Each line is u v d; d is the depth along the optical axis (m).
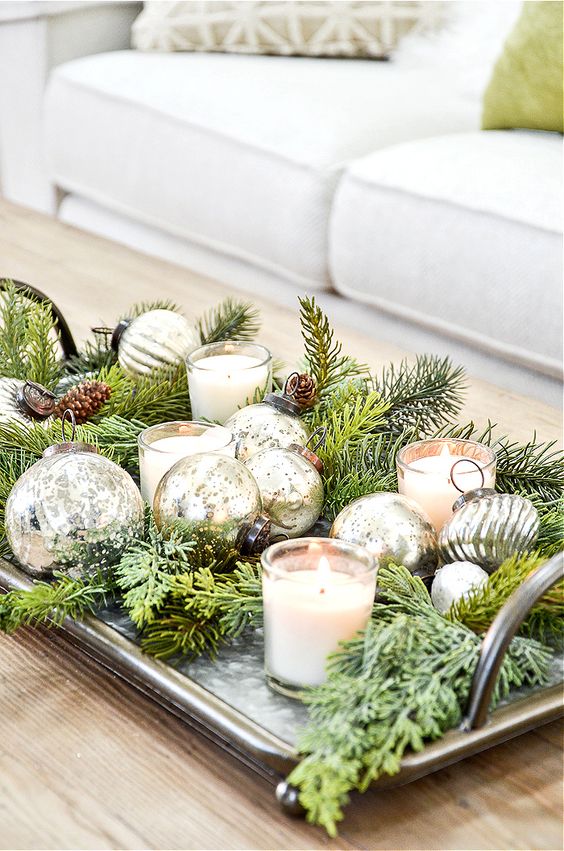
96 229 2.51
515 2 2.09
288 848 0.60
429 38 2.25
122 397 1.03
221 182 2.10
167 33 2.41
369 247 1.83
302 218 1.96
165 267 1.67
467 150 1.77
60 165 2.51
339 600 0.65
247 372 0.99
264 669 0.70
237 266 2.17
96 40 2.56
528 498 0.88
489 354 1.73
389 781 0.61
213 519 0.76
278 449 0.85
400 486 0.86
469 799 0.63
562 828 0.61
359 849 0.60
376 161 1.83
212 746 0.67
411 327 1.84
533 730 0.69
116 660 0.71
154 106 2.23
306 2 2.28
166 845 0.60
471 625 0.70
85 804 0.62
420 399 1.05
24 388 0.91
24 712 0.70
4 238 1.80
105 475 0.77
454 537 0.76
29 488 0.76
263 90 2.12
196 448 0.86
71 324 1.44
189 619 0.72
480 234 1.65
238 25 2.33
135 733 0.68
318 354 1.00
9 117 2.65
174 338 1.08
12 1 2.49
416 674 0.64
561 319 1.57
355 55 2.35
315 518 0.85
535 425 1.15
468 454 0.87
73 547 0.75
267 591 0.67
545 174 1.65
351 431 0.93
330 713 0.62
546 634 0.74
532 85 1.81
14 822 0.61
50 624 0.76
